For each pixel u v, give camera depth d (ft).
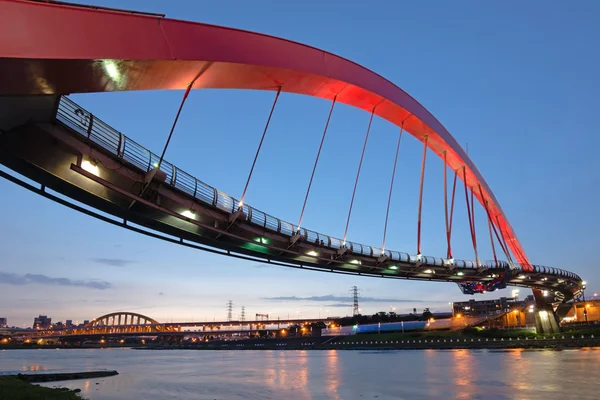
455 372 167.22
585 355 228.84
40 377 161.07
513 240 293.84
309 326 633.61
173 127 74.18
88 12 52.60
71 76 52.90
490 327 415.44
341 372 189.47
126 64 57.06
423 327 465.06
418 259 174.91
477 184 241.55
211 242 106.73
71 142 67.00
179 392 135.85
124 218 86.94
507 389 116.98
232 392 134.51
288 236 123.24
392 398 111.86
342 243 143.02
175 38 64.54
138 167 77.92
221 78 80.53
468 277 212.84
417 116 168.14
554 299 400.88
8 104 53.72
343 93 127.85
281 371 207.41
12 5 46.44
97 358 423.23
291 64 97.60
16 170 67.41
